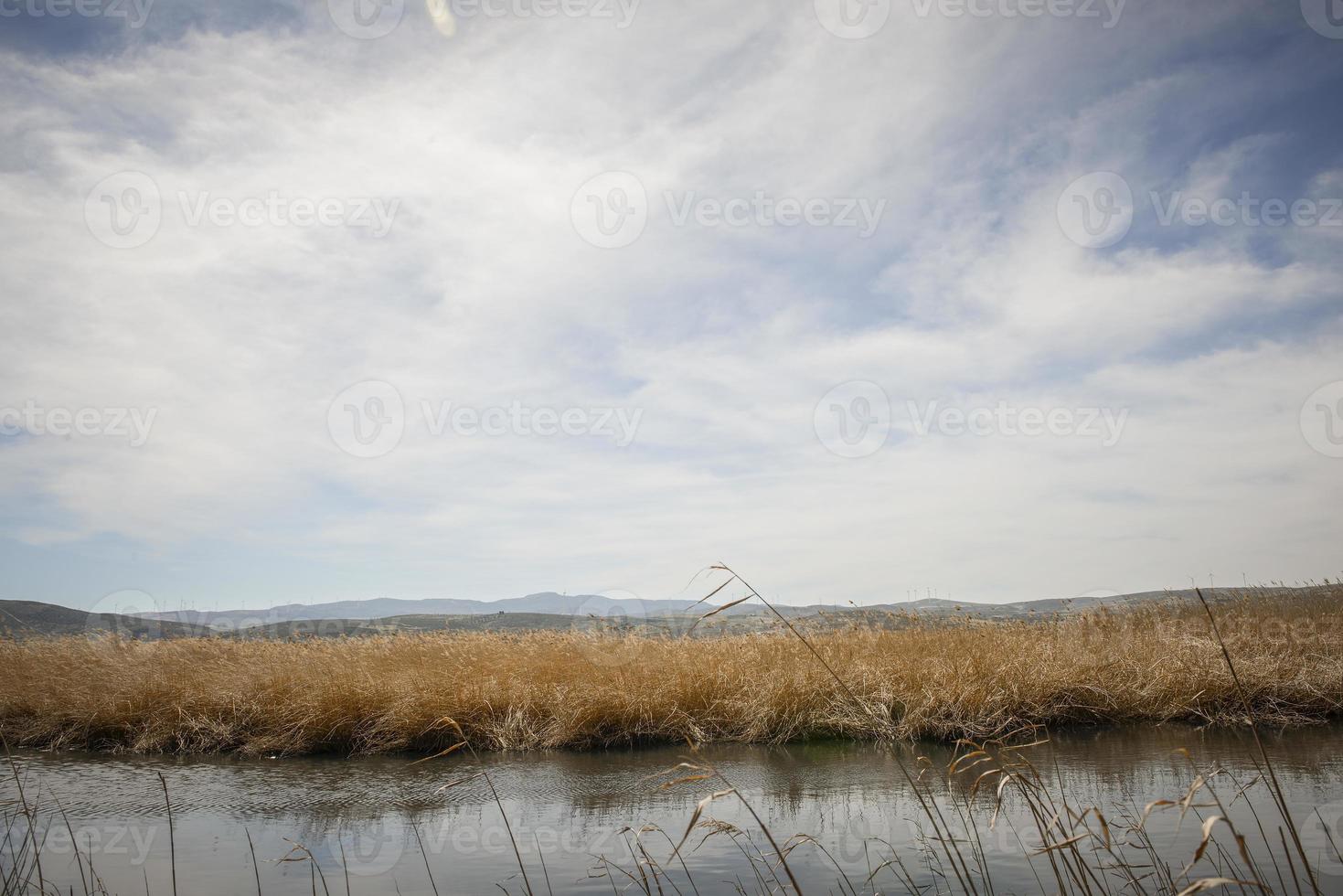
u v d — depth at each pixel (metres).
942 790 6.56
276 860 5.13
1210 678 9.50
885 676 9.70
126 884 4.71
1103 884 4.13
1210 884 2.31
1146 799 5.81
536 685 10.12
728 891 4.33
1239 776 6.41
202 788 7.39
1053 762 7.28
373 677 10.17
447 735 9.26
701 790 6.93
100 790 7.35
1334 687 9.31
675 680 9.99
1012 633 11.84
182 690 10.12
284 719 9.45
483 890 4.50
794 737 9.25
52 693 10.65
